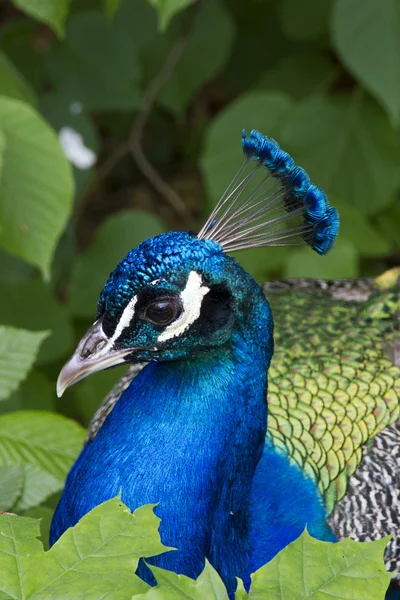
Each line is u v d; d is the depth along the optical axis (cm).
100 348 106
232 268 107
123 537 98
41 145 119
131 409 108
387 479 115
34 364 136
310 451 115
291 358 119
